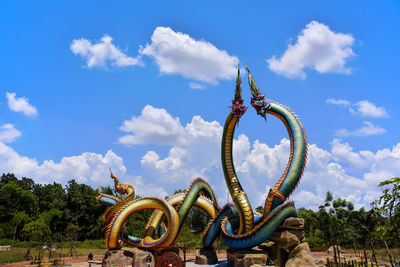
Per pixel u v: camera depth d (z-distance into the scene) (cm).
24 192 7731
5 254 3909
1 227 6906
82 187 8838
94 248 6062
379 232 1972
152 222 3122
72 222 7969
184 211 2995
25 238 6125
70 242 6400
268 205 2466
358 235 2241
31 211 7769
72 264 3447
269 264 2438
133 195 3241
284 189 2452
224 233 2691
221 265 2830
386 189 1683
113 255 2802
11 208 7462
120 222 2903
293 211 2397
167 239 2789
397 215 1769
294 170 2491
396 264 2219
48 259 3594
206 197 3316
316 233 5056
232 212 2925
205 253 3023
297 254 2294
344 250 4438
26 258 3697
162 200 2967
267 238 2380
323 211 4294
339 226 3697
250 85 2819
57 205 8375
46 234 6366
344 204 4850
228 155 2886
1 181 8688
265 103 2755
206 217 7194
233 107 2780
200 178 3228
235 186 2767
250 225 2556
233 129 2894
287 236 2328
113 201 3331
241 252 2462
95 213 8294
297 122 2664
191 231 5806
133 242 3116
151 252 2822
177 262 1995
